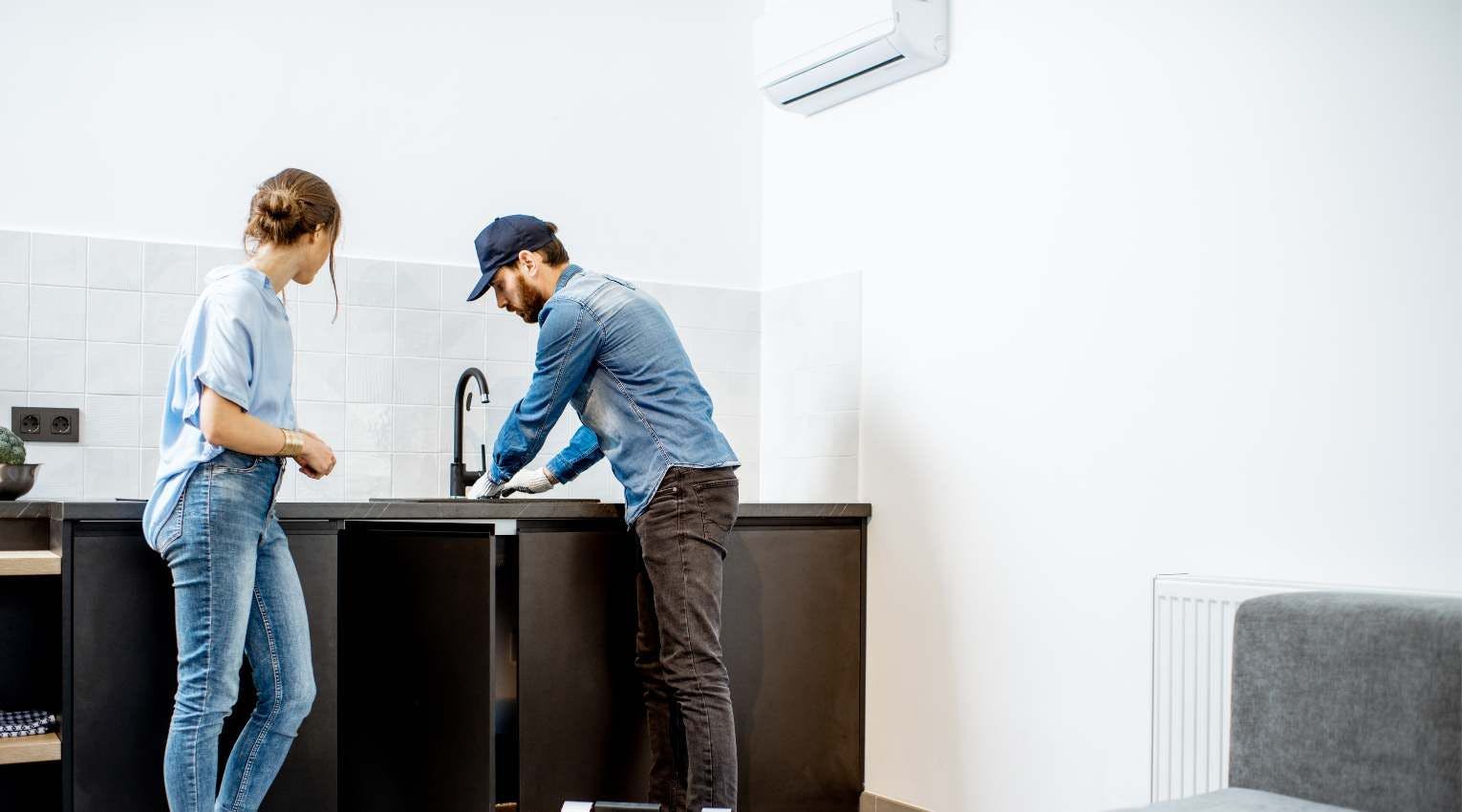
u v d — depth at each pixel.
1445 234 2.22
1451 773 1.68
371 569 2.93
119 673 2.61
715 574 2.69
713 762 2.62
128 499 3.22
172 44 3.36
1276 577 2.48
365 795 2.89
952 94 3.36
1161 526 2.72
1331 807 1.75
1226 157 2.61
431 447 3.61
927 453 3.39
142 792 2.62
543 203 3.83
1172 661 2.48
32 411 3.15
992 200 3.21
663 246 4.02
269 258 2.41
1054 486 2.99
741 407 4.10
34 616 3.00
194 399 2.29
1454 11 2.21
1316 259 2.43
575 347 2.69
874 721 3.51
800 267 3.98
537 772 2.98
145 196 3.31
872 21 3.32
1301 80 2.47
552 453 3.80
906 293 3.50
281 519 2.74
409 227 3.63
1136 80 2.82
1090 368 2.91
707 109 4.12
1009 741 3.08
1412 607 1.76
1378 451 2.31
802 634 3.41
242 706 2.72
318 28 3.54
